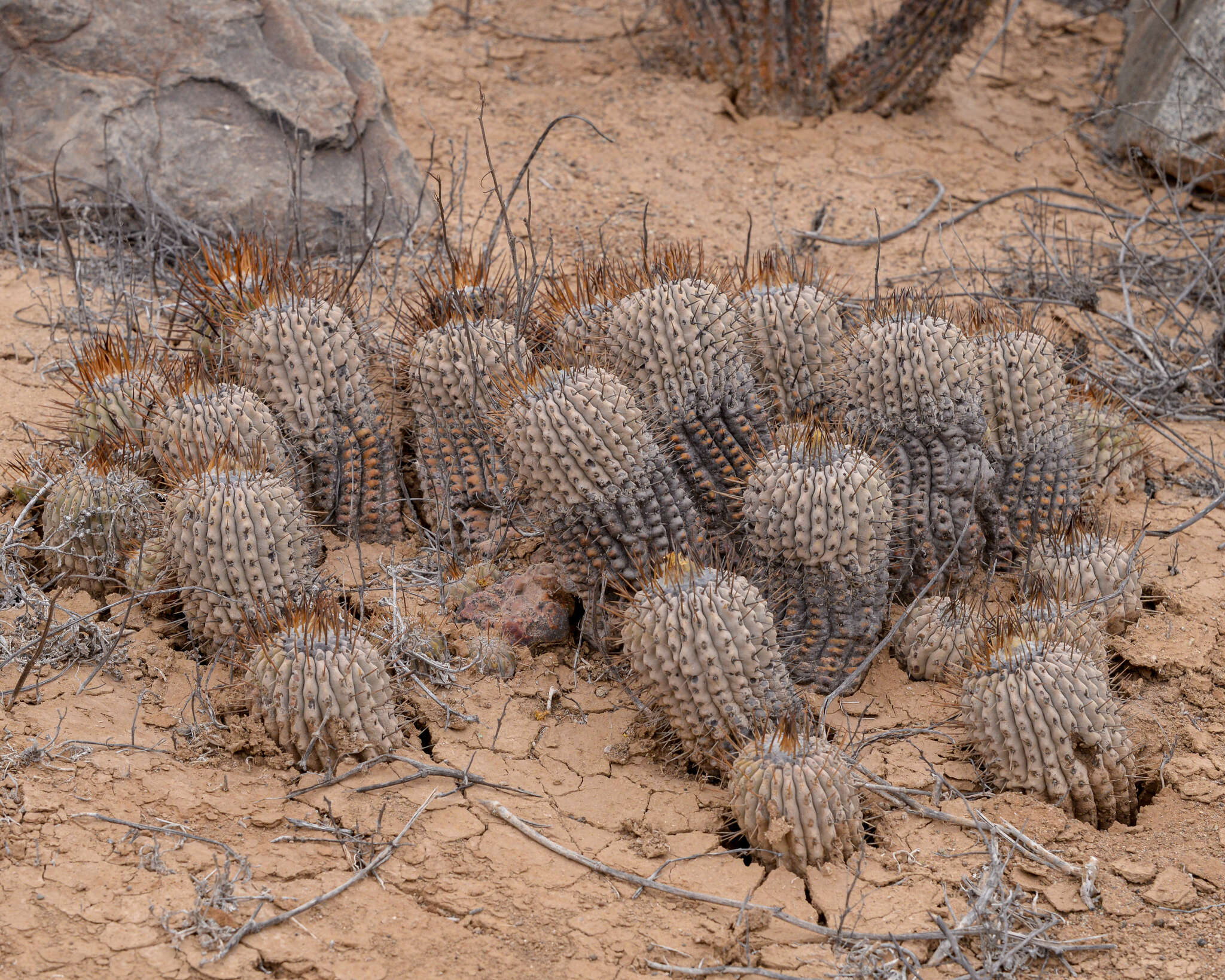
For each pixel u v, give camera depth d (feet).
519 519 13.08
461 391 12.54
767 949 9.13
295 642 10.18
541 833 10.00
